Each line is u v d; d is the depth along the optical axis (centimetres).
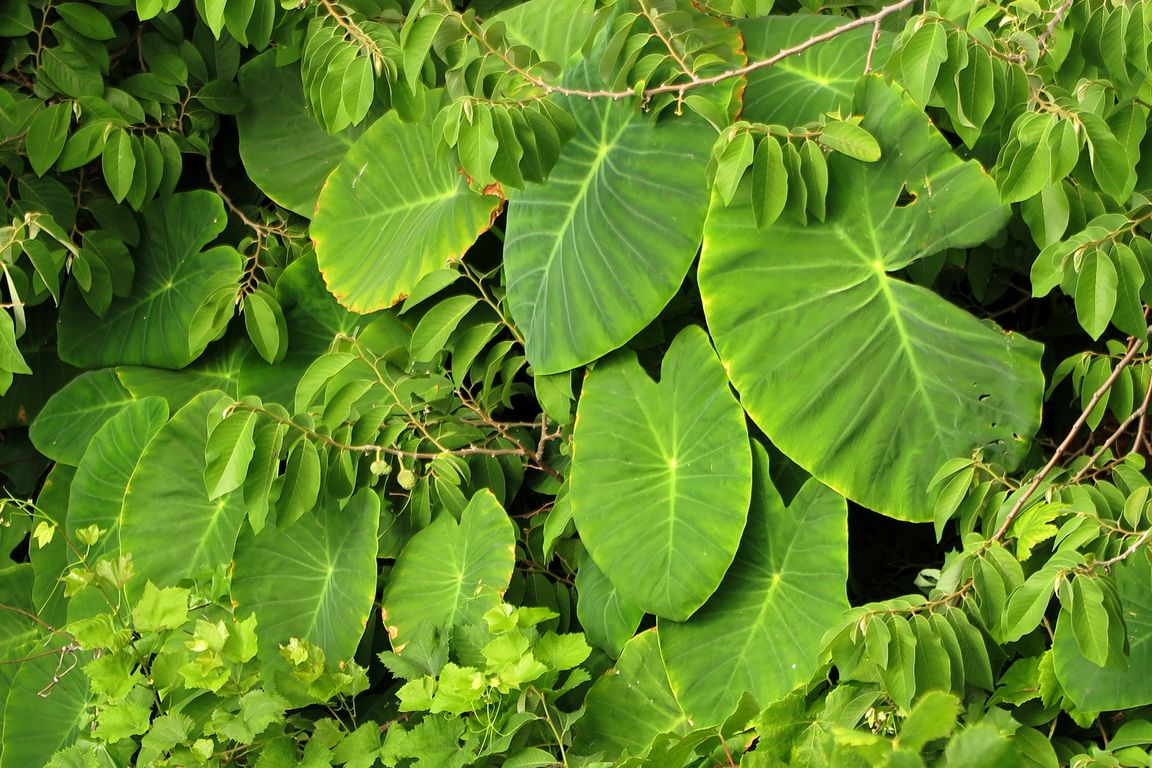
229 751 302
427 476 322
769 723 275
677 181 301
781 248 294
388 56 310
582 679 297
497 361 324
